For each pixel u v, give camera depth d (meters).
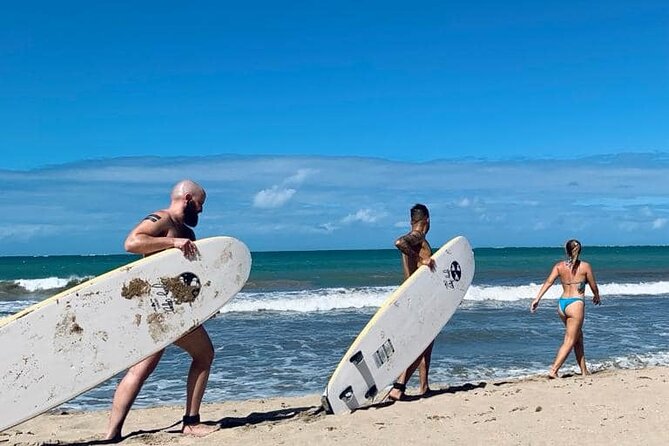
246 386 8.97
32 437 5.94
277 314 17.47
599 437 5.08
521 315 16.31
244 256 5.63
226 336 13.40
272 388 8.84
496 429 5.34
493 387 7.40
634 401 6.35
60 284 27.31
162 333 5.25
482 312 17.11
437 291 6.95
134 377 5.48
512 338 12.64
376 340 6.46
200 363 5.56
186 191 5.49
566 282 8.55
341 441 5.08
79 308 5.03
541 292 8.77
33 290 26.36
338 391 6.18
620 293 23.94
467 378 9.14
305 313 17.67
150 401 8.23
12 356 4.83
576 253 8.50
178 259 5.34
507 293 22.42
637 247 118.50
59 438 5.90
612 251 84.12
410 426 5.47
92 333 5.05
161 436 5.49
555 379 8.09
